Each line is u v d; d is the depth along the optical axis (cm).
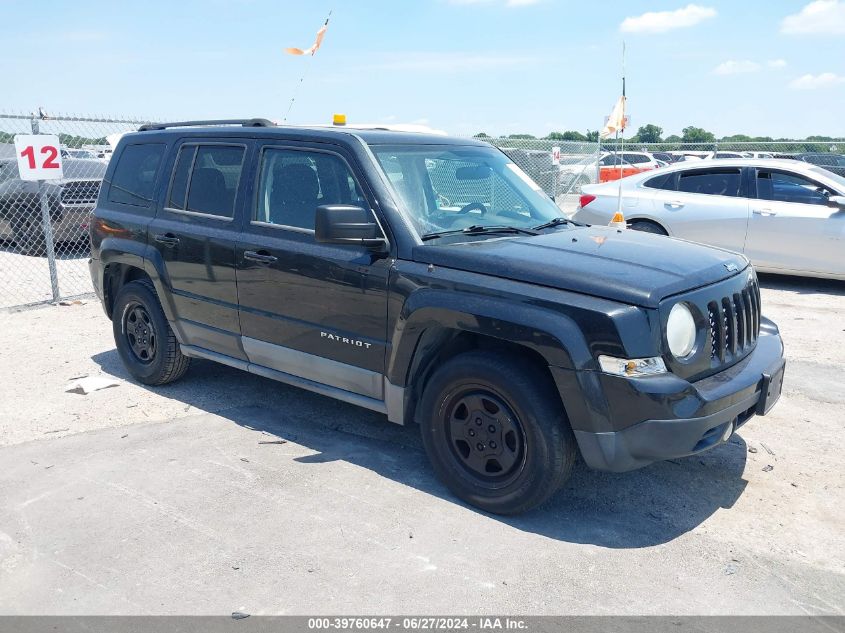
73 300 921
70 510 393
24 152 841
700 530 379
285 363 478
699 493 420
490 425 385
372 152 439
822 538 374
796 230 950
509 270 376
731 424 382
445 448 403
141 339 588
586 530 378
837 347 713
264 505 398
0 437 491
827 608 316
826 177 963
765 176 989
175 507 396
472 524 381
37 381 607
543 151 1561
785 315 843
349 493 413
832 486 429
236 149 504
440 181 457
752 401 387
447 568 341
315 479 430
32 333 763
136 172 582
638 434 344
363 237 402
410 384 417
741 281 404
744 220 980
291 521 382
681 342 356
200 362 649
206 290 513
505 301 368
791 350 704
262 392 578
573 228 478
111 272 604
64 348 708
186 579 332
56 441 484
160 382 582
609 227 498
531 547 360
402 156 451
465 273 387
